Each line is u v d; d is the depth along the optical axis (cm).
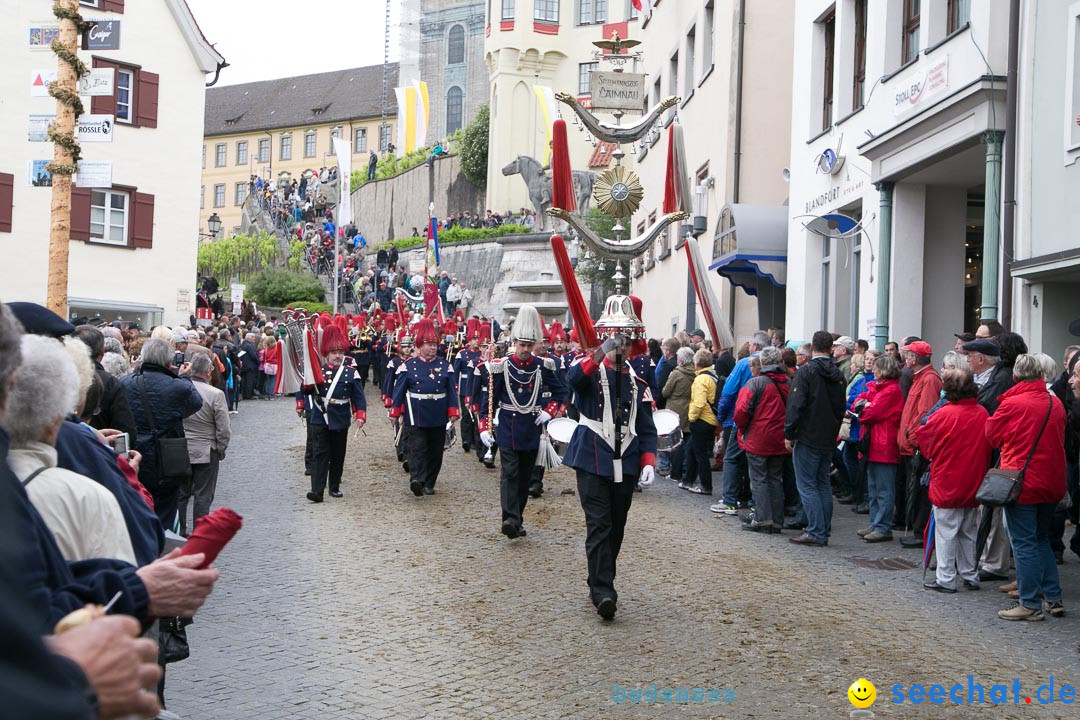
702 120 2531
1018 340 978
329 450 1362
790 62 2270
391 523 1190
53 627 222
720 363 1581
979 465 900
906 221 1570
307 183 6712
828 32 1916
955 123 1360
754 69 2275
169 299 3269
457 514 1250
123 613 286
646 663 688
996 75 1280
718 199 2362
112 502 336
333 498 1364
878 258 1598
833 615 818
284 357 1384
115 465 395
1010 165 1271
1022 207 1259
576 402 824
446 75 6962
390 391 1652
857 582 944
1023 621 817
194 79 3319
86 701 162
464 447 1881
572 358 1702
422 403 1364
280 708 597
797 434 1113
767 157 2272
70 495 324
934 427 912
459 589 885
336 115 9231
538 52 5662
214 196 9788
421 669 674
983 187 1595
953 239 1594
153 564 307
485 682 649
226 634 750
